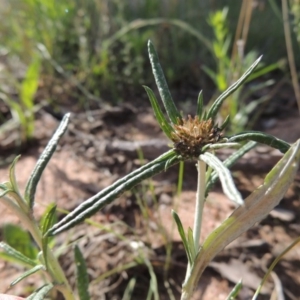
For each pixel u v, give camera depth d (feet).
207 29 0.83
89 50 0.77
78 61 0.77
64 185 0.54
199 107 0.25
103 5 0.77
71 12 0.77
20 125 0.62
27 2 0.74
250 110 0.65
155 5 0.84
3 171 0.57
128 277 0.44
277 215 0.50
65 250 0.45
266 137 0.24
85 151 0.60
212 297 0.42
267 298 0.41
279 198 0.22
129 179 0.23
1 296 0.30
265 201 0.22
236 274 0.43
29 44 0.73
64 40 0.77
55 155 0.60
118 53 0.78
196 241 0.24
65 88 0.74
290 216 0.50
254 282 0.42
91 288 0.43
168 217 0.50
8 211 0.50
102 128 0.66
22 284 0.43
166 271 0.44
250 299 0.41
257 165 0.56
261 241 0.46
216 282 0.43
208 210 0.51
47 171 0.57
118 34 0.73
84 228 0.48
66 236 0.47
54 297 0.41
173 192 0.53
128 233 0.48
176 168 0.57
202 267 0.24
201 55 0.80
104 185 0.55
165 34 0.81
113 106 0.72
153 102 0.23
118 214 0.50
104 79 0.74
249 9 0.60
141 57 0.75
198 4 0.87
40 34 0.75
